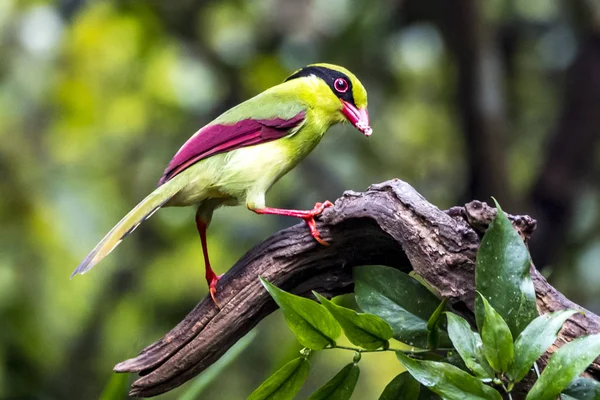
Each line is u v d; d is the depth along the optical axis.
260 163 7.14
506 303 4.69
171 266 13.43
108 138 13.85
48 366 11.92
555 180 12.82
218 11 13.66
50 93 13.43
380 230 5.72
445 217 5.41
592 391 4.57
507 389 4.47
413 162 14.25
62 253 12.98
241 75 13.67
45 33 13.17
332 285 6.10
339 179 13.06
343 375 5.04
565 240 13.11
